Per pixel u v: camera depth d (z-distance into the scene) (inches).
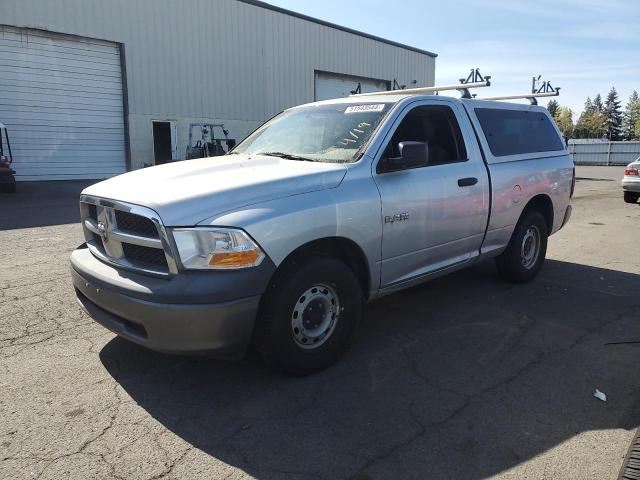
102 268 140.2
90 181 742.5
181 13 818.2
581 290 232.2
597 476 105.7
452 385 143.4
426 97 186.4
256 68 928.9
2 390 137.3
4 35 666.2
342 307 150.3
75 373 147.3
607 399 136.5
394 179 163.2
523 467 108.5
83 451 112.5
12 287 223.0
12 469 106.1
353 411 129.7
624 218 468.8
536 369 153.6
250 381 144.6
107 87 762.2
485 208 199.6
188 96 844.6
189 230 122.7
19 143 699.4
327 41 1041.5
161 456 111.2
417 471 107.1
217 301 122.3
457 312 201.6
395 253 164.4
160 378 145.6
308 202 138.6
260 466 108.3
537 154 238.7
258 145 190.9
